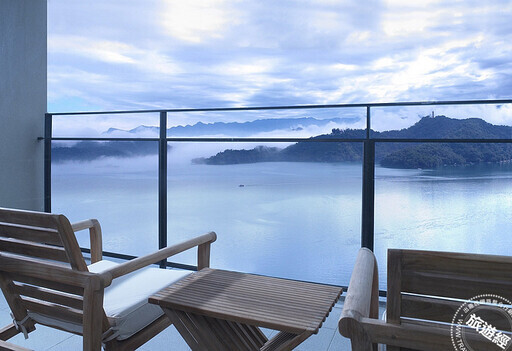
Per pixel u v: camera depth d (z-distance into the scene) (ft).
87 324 5.39
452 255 3.34
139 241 35.45
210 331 5.19
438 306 3.44
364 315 3.71
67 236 5.35
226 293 5.30
